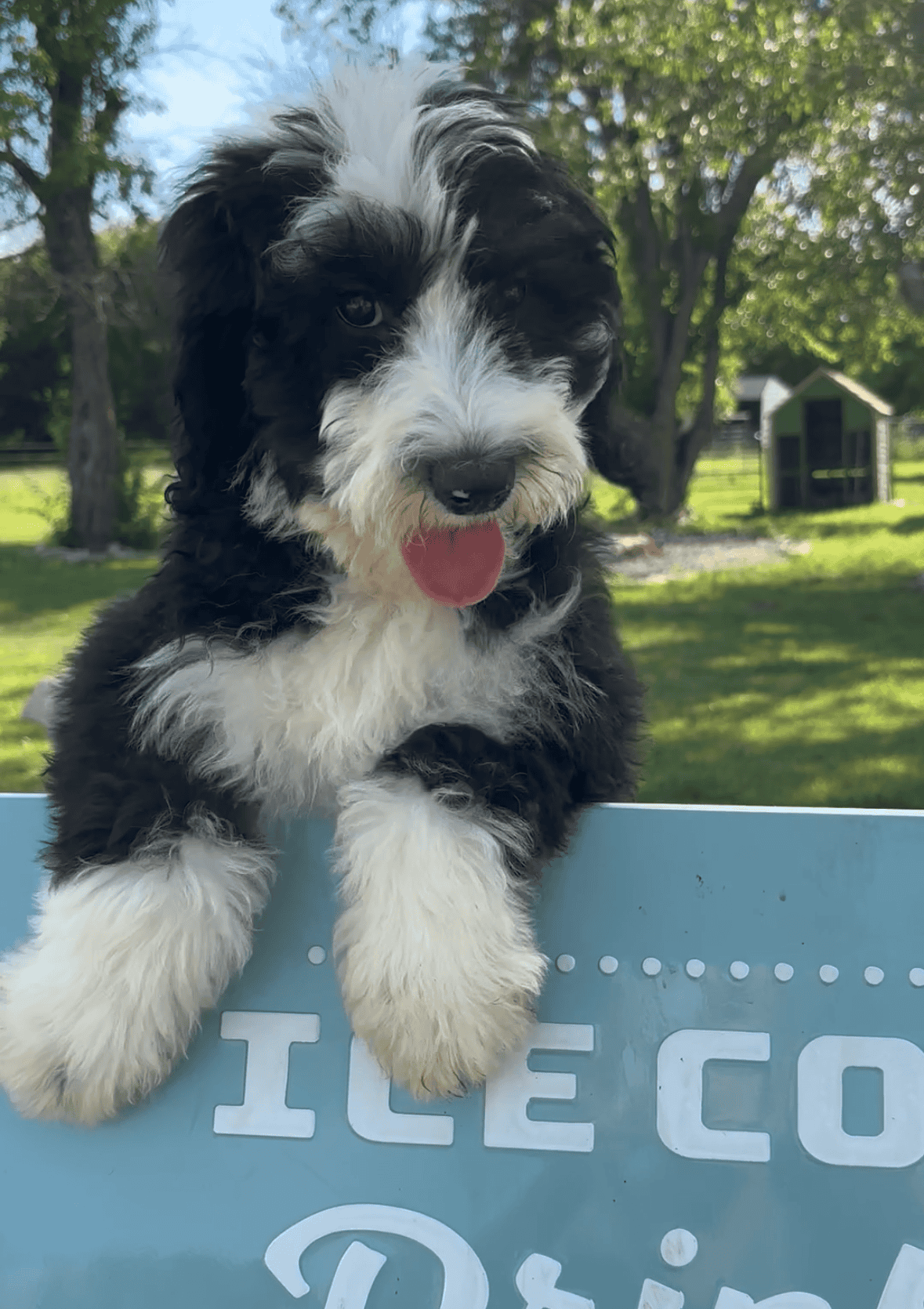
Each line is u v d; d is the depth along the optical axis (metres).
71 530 19.84
